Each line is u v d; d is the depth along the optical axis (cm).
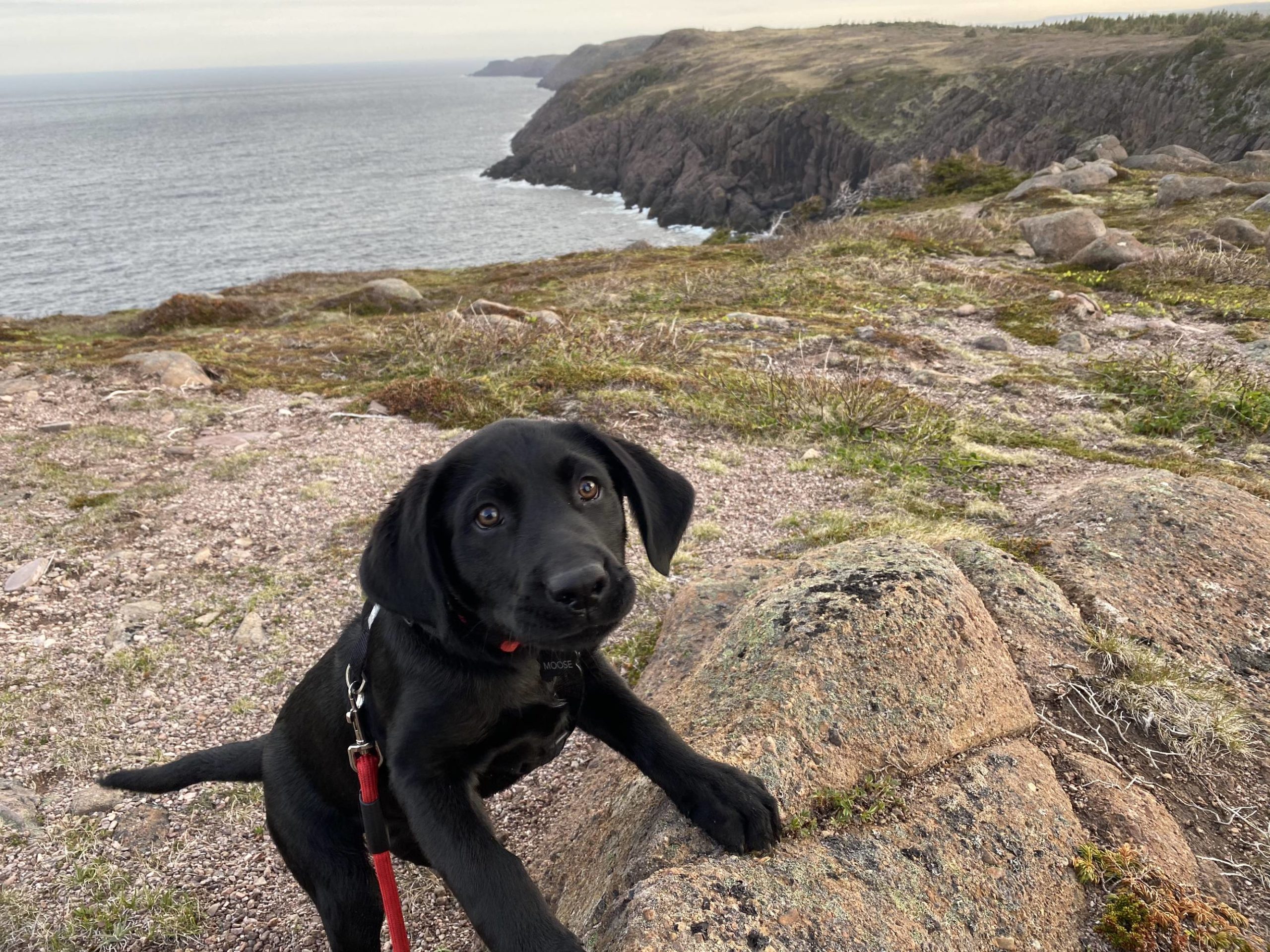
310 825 52
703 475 138
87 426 165
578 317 252
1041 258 363
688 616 83
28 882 65
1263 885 52
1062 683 66
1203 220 412
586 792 65
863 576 64
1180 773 60
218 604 103
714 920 42
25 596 104
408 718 44
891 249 369
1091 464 138
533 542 44
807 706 55
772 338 230
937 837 49
